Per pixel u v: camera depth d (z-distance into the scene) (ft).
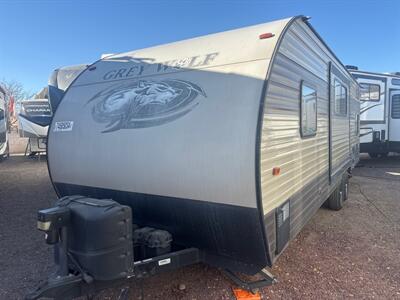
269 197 9.13
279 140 9.71
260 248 9.14
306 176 12.46
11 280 11.88
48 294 7.81
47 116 43.11
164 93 10.44
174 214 10.02
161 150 9.80
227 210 9.01
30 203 22.77
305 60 12.03
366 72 40.42
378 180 32.09
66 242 8.44
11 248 14.73
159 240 9.77
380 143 42.60
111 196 11.14
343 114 20.03
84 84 12.80
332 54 16.37
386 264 13.46
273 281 10.75
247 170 8.57
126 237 8.47
